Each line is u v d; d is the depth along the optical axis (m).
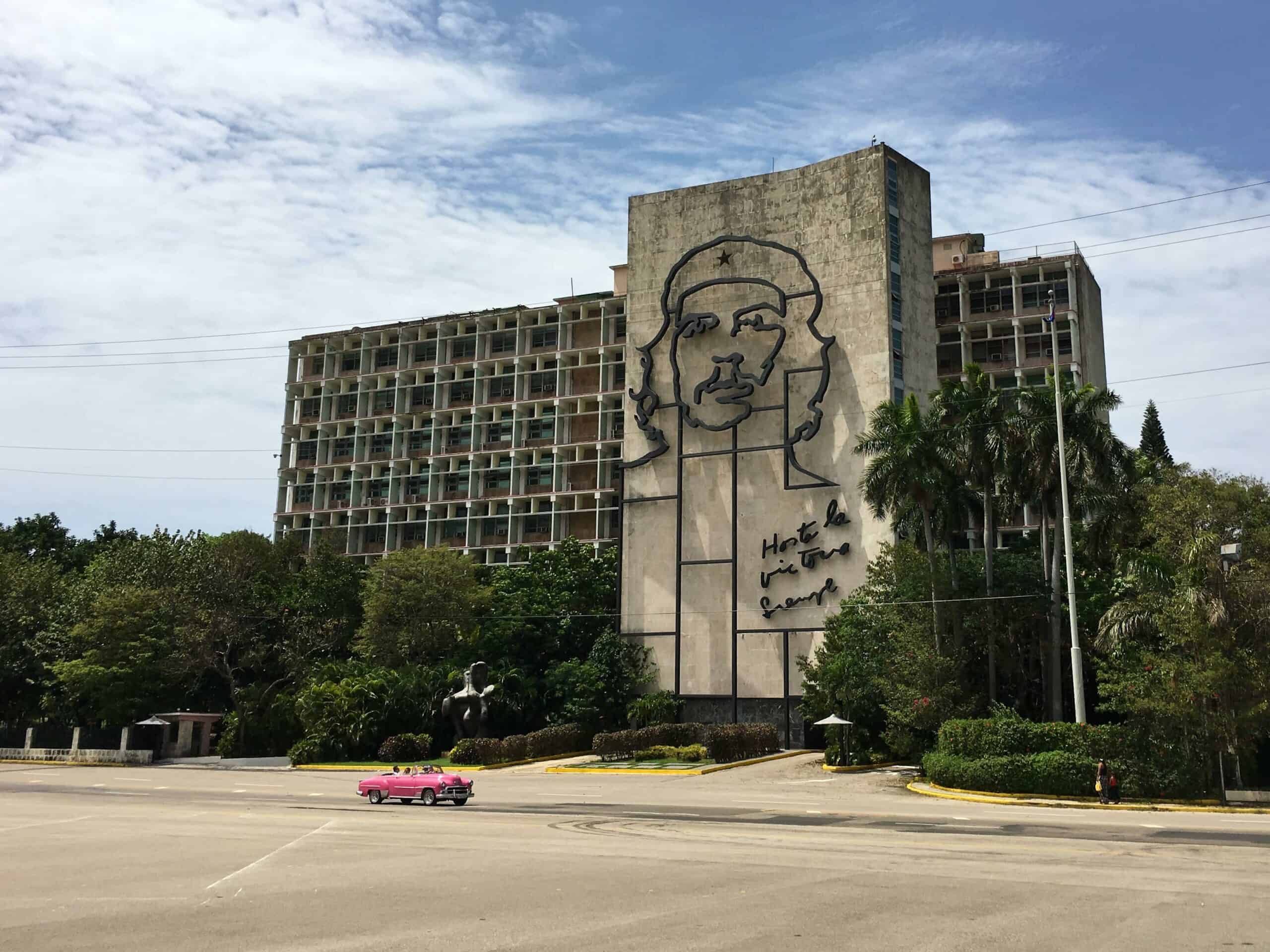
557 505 113.94
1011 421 54.84
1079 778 42.84
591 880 19.19
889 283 77.69
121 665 78.38
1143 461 59.56
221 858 22.73
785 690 74.94
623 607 82.31
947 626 56.66
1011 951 13.27
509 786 50.88
